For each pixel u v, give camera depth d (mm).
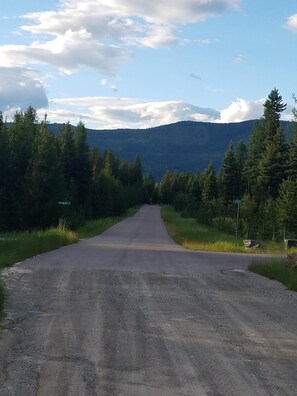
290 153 64938
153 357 7207
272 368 6836
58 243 29141
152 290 13305
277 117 81625
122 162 152875
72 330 8672
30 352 7297
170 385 6070
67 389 5836
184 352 7512
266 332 8891
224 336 8547
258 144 88000
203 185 103062
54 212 47938
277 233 47875
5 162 50031
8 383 5977
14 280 14383
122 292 12812
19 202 48125
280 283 15547
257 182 72875
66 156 76000
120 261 20891
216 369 6730
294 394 5855
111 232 51438
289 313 10703
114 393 5758
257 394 5832
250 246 32781
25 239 26797
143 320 9594
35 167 47938
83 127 79750
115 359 7062
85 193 78438
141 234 49844
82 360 6973
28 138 55938
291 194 46812
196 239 41688
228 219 61500
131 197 137250
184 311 10586
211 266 20203
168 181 188125
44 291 12695
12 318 9516
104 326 9016
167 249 30859
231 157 87875
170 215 103312
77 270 17031
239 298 12461
